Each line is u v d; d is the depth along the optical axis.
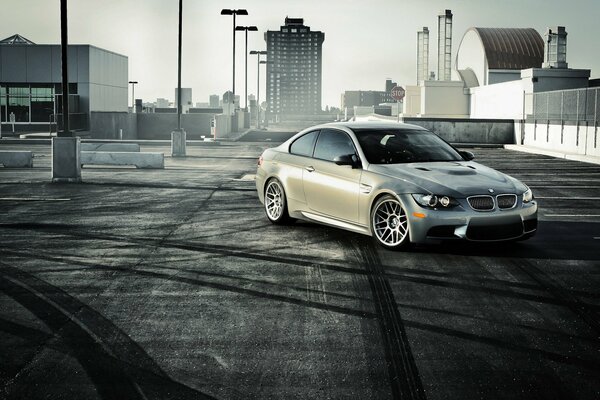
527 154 32.62
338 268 8.12
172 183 17.70
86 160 22.73
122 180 18.34
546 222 11.73
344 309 6.50
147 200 14.27
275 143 42.19
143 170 21.86
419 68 81.50
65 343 5.52
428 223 8.62
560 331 5.88
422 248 9.22
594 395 4.55
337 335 5.75
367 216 9.31
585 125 30.83
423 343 5.56
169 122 50.91
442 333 5.81
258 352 5.35
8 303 6.62
